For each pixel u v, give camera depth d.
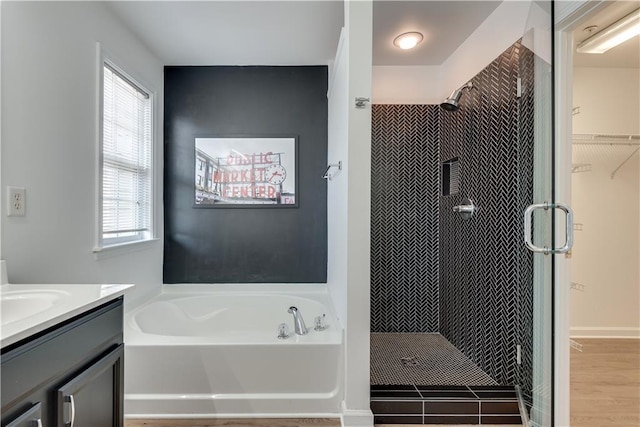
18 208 1.44
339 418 1.79
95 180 1.96
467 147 2.44
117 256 2.20
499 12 2.10
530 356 1.74
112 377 1.19
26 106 1.48
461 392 1.86
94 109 1.95
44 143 1.58
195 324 2.67
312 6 2.09
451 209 2.72
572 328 2.89
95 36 1.96
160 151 2.84
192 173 2.94
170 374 1.78
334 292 2.44
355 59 1.69
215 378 1.80
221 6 2.08
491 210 2.11
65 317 0.93
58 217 1.67
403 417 1.76
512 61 1.88
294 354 1.82
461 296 2.54
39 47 1.54
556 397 1.58
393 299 2.99
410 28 2.36
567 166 1.56
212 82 2.94
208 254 2.96
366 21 1.69
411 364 2.29
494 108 2.07
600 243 2.89
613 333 2.88
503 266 1.98
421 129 2.98
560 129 1.56
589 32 1.95
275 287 2.97
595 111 2.87
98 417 1.11
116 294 1.18
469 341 2.40
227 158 2.95
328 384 1.83
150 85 2.66
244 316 2.75
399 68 2.98
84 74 1.86
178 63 2.88
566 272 1.58
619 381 2.12
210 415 1.79
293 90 2.97
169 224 2.93
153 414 1.77
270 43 2.56
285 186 2.97
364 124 1.70
